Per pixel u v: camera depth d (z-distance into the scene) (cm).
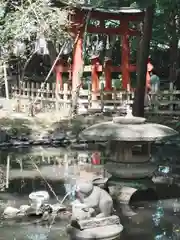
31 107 1880
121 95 1966
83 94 1941
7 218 744
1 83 2227
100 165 1153
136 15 1997
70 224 680
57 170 1097
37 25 1404
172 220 733
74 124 1662
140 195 880
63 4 1677
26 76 2562
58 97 1944
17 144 1423
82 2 1897
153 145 1461
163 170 1103
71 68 2067
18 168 1129
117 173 853
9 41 1427
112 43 2525
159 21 2320
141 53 1636
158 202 838
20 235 661
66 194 880
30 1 1278
